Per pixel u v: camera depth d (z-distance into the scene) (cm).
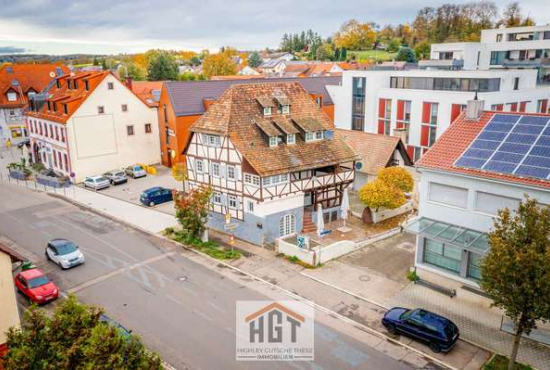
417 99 5053
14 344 1397
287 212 3303
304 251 2928
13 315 1989
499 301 1773
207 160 3516
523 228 1753
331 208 3619
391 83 5656
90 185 4781
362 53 17588
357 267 2886
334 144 3575
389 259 2988
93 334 1326
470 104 2694
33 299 2473
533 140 2369
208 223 3656
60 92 5541
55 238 3438
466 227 2453
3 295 1942
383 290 2595
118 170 5106
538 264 1639
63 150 5059
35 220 3844
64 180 4962
